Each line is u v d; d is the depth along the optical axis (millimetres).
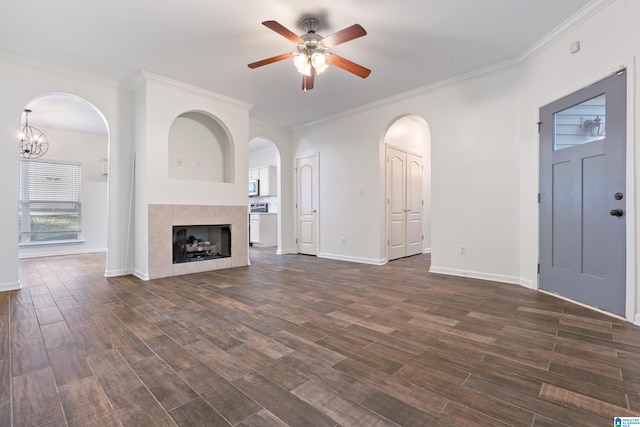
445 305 2812
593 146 2646
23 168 6070
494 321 2391
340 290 3369
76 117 5602
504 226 3723
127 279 3941
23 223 6078
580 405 1346
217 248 4926
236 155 4848
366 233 5188
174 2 2525
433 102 4316
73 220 6617
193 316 2525
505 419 1256
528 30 2955
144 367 1694
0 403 1372
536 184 3307
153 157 3973
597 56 2576
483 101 3869
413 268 4695
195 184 4379
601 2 2479
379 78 4020
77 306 2801
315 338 2080
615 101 2443
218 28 2900
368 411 1311
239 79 4039
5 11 2613
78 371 1653
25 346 1958
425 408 1329
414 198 6230
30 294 3219
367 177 5156
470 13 2691
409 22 2822
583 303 2777
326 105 5062
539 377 1576
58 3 2518
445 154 4207
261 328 2262
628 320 2352
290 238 6477
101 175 6953
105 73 3867
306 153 6160
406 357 1802
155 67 3703
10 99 3400
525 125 3482
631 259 2324
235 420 1257
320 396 1423
